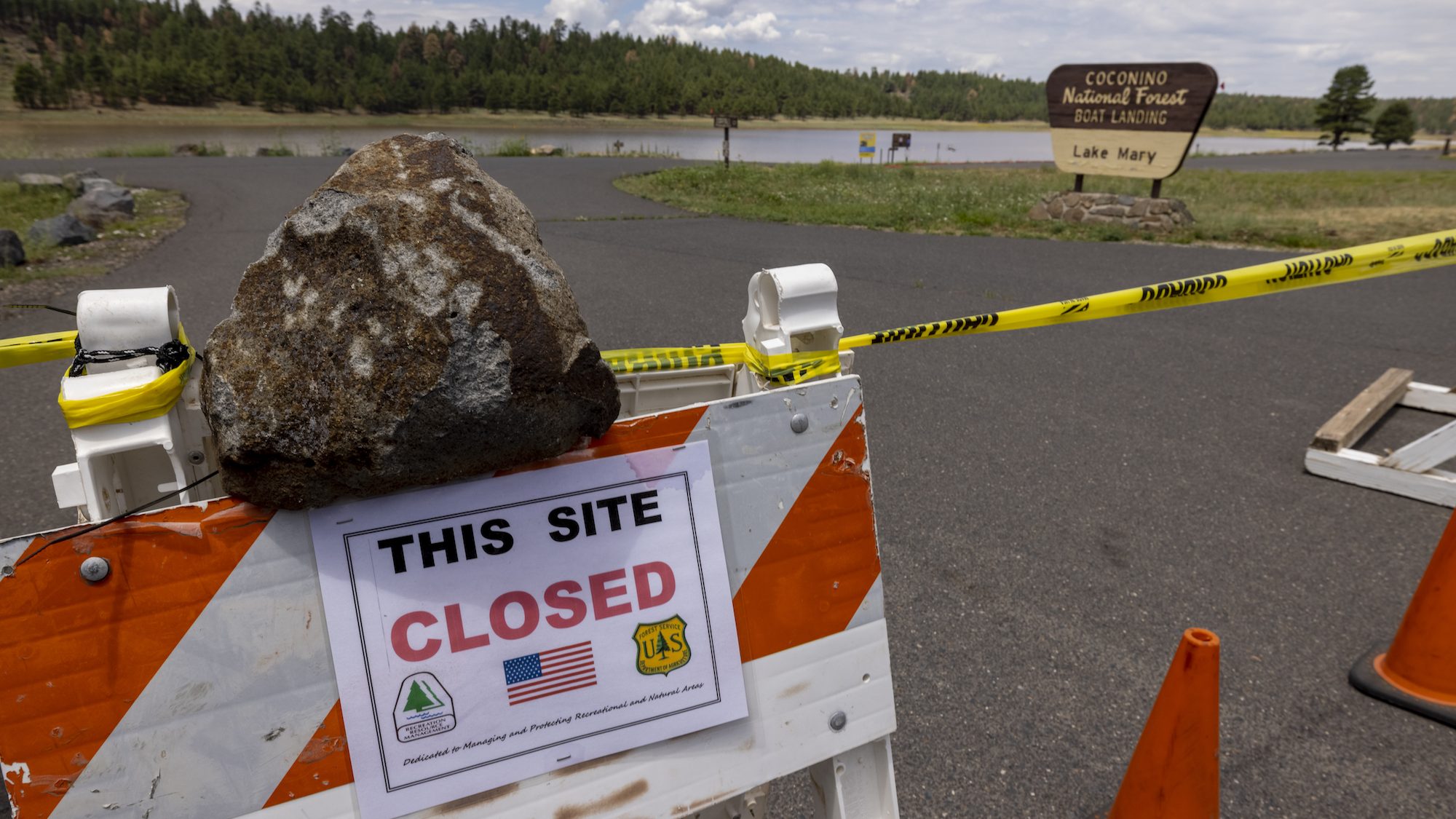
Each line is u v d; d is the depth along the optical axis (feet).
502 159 100.01
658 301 27.35
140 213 46.21
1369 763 8.36
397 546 4.22
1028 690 9.30
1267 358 21.61
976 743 8.53
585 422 4.23
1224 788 8.04
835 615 5.19
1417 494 13.79
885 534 12.69
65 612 3.78
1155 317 25.62
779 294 5.35
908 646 10.06
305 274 3.80
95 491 4.02
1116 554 12.15
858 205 54.13
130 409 3.97
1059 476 14.70
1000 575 11.60
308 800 4.13
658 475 4.69
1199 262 34.76
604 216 48.96
